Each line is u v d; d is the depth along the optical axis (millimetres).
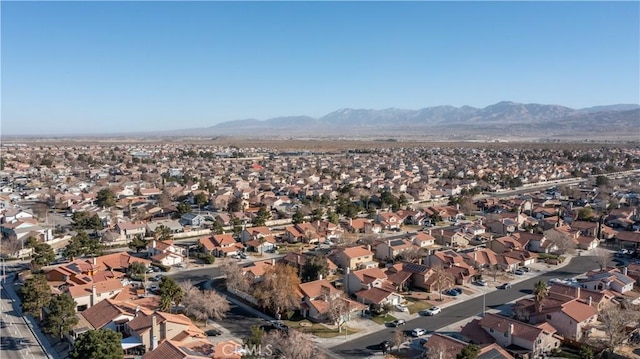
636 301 91188
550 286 96562
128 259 110750
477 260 113000
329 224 145250
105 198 176500
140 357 67375
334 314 80938
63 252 118688
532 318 81875
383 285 97250
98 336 63062
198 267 114938
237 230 140750
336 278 105375
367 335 78875
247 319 84812
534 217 170125
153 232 139000
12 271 110000
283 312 86062
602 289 96375
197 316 82000
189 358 61094
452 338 71938
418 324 83438
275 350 68812
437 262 110938
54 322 74125
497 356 65875
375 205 189125
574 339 75750
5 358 69438
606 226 147500
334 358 70625
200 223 154000
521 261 116812
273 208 182000
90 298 87938
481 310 90000
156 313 72375
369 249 120688
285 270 91750
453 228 150250
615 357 70562
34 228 134625
